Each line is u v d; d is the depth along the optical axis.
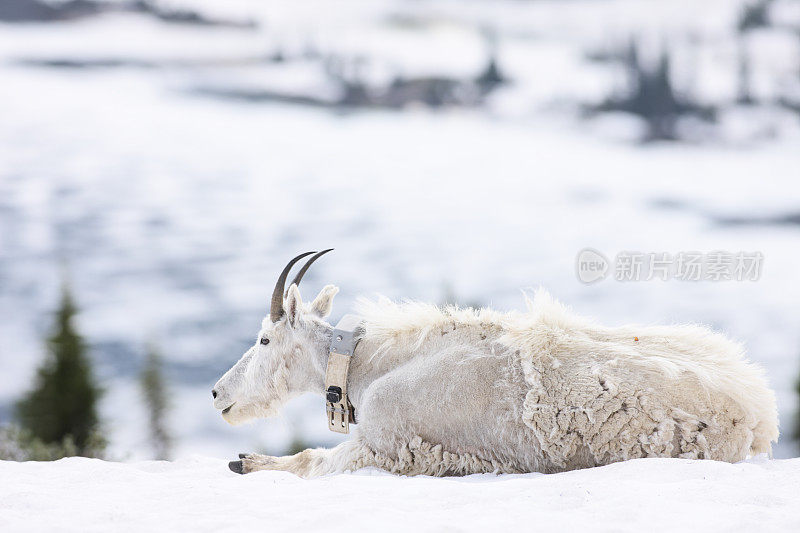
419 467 18.50
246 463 19.84
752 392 17.02
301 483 14.88
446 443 18.33
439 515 12.12
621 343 18.00
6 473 17.14
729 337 18.42
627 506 12.11
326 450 20.22
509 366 17.98
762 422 17.06
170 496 13.91
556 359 17.67
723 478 13.90
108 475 16.19
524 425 17.50
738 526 11.06
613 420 16.70
